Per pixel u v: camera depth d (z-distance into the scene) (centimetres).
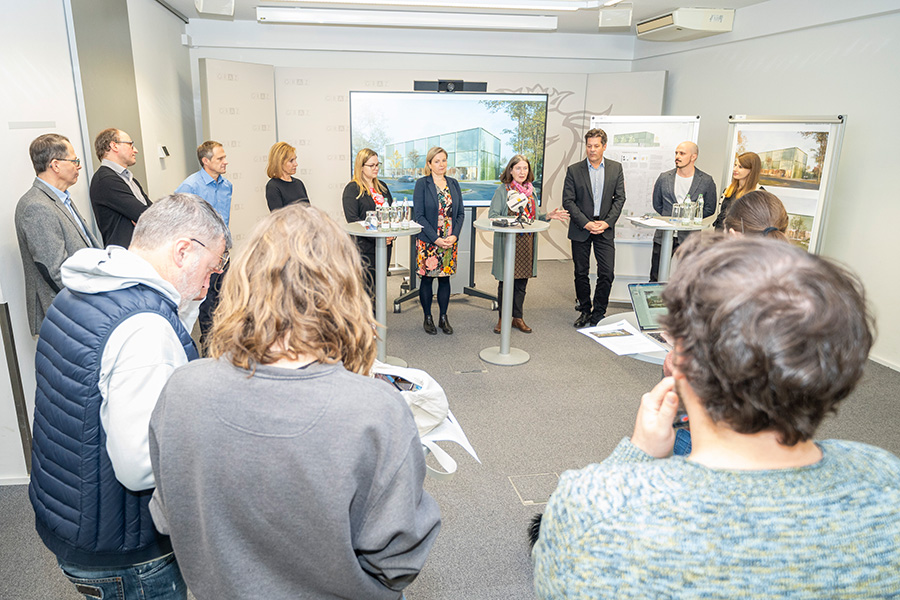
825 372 50
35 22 275
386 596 84
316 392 75
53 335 105
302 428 73
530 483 255
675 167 489
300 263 77
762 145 433
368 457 75
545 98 632
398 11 536
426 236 415
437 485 252
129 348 98
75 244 255
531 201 421
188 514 79
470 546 215
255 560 79
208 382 76
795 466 55
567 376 372
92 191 322
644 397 67
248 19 609
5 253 243
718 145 559
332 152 648
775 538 52
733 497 53
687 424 152
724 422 55
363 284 87
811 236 413
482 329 460
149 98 479
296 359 78
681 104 618
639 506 55
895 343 389
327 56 643
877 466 59
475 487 251
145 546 108
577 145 686
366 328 85
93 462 102
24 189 259
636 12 539
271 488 74
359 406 75
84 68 331
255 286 77
